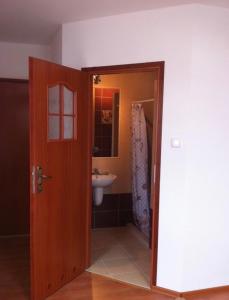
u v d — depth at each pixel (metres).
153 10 2.56
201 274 2.68
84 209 2.98
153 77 4.31
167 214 2.63
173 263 2.64
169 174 2.60
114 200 4.31
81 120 2.83
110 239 3.90
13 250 3.53
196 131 2.52
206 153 2.57
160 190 2.64
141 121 3.90
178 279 2.63
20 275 2.95
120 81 4.22
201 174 2.58
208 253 2.68
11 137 3.88
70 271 2.82
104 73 2.82
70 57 2.95
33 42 3.75
